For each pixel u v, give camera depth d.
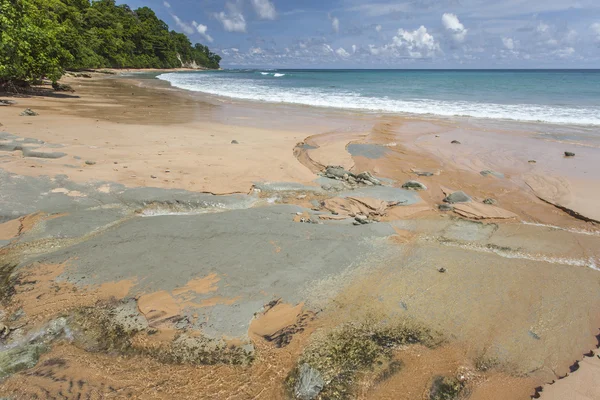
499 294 3.62
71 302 3.31
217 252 4.04
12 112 11.77
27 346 2.84
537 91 24.55
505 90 25.73
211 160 7.59
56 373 2.65
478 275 3.91
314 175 7.14
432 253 4.34
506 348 2.99
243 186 6.21
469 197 6.20
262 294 3.44
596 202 5.98
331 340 3.00
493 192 6.59
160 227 4.53
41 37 15.66
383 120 13.62
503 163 8.27
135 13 90.69
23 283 3.53
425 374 2.75
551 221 5.46
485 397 2.60
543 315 3.36
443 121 13.40
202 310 3.22
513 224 5.28
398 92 24.83
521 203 6.11
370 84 34.53
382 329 3.13
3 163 6.32
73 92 20.12
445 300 3.50
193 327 3.06
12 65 14.45
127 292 3.42
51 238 4.29
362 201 5.85
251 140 9.76
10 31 14.03
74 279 3.58
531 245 4.63
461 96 21.72
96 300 3.33
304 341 2.98
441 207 5.82
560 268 4.12
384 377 2.71
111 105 15.69
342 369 2.75
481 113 15.09
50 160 6.79
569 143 9.95
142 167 6.80
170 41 92.56
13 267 3.77
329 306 3.36
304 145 9.61
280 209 5.29
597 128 11.98
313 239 4.43
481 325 3.21
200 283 3.55
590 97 20.33
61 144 7.97
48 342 2.93
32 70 15.98
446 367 2.81
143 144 8.62
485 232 4.99
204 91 25.66
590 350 3.00
